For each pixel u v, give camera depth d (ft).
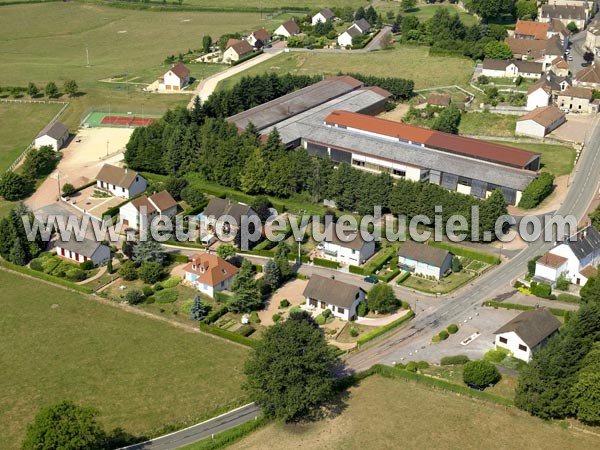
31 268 600.39
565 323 490.90
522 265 588.09
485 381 448.65
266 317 533.55
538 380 427.74
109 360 492.95
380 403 443.32
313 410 439.22
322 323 522.47
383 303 526.98
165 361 490.90
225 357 494.18
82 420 389.80
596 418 411.13
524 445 409.28
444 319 525.75
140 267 586.45
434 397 447.42
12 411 447.83
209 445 409.28
